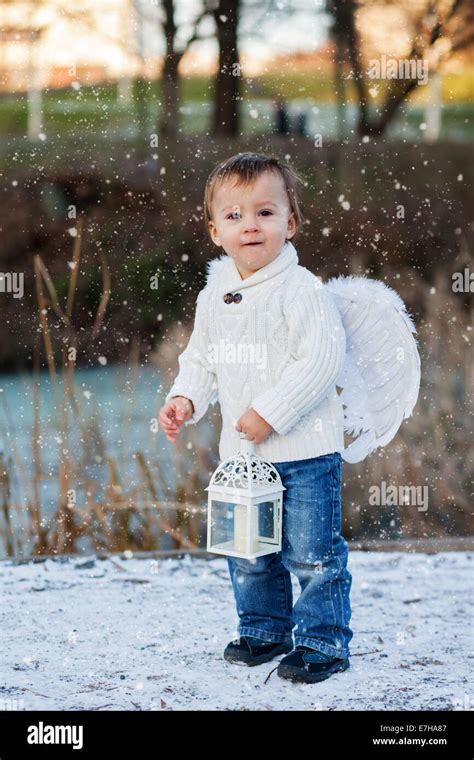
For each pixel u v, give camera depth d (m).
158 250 9.54
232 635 2.54
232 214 2.26
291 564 2.28
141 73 10.66
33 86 10.39
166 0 10.54
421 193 10.26
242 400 2.29
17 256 9.73
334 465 2.28
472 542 3.50
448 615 2.71
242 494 2.17
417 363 2.46
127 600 2.85
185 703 2.09
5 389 7.04
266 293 2.27
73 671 2.28
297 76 10.98
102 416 5.21
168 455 4.53
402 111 11.30
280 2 10.66
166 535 3.87
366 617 2.70
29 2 10.09
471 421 4.43
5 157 10.09
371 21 10.62
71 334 7.49
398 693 2.14
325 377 2.19
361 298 2.42
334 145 10.68
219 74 10.94
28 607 2.78
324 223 9.86
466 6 10.45
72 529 3.71
